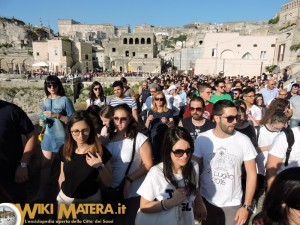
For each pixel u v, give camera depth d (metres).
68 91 39.44
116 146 3.43
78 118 3.00
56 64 60.28
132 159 3.34
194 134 4.40
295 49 33.00
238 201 3.12
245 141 3.07
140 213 2.68
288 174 1.60
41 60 62.03
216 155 3.04
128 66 60.41
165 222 2.56
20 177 3.15
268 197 1.67
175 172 2.69
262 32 51.38
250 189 2.99
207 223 3.19
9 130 2.98
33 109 39.59
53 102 4.51
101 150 3.13
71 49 63.78
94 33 97.19
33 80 39.56
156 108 5.42
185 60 57.47
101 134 4.03
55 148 4.47
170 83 13.00
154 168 2.72
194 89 10.62
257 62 40.16
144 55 62.69
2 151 2.92
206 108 5.79
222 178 3.03
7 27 77.88
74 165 3.08
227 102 2.95
